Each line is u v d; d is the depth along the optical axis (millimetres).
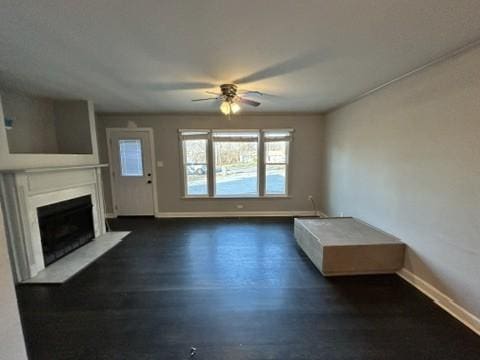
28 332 1978
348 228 3314
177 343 1856
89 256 3406
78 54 2088
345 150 4219
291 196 5441
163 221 5090
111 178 5254
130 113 5008
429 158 2361
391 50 2031
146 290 2574
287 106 4434
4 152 2652
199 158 5355
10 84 2965
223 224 4867
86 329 2008
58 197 3316
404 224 2750
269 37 1814
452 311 2146
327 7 1437
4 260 647
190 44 1918
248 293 2504
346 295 2455
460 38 1822
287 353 1760
